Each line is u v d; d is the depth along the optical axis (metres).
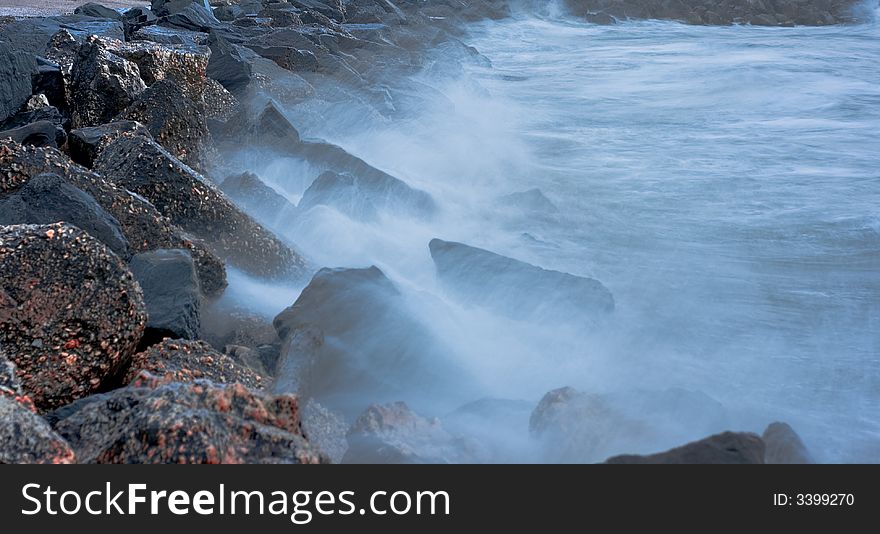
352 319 6.84
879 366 7.79
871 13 46.88
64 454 4.17
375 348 6.73
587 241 11.34
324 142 11.57
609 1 46.69
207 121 12.16
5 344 5.49
